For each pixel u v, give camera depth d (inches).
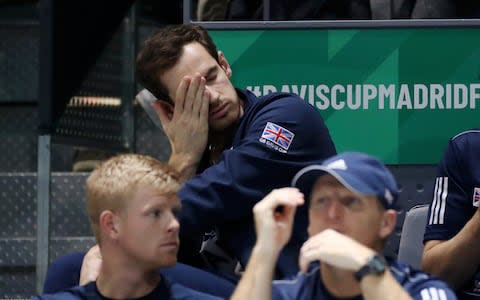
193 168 606.5
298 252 563.8
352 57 708.0
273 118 590.2
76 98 1020.5
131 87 1071.6
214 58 616.7
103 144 1050.1
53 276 592.4
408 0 740.7
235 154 582.9
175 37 608.1
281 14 751.1
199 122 605.0
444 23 705.0
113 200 507.2
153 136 1078.4
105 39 1057.5
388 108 706.8
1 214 1019.9
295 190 457.4
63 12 994.1
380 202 450.9
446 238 610.9
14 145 1114.1
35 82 1122.0
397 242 697.6
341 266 430.0
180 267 562.6
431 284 466.9
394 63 706.8
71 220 988.6
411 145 706.8
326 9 751.7
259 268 449.7
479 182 607.8
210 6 774.5
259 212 453.7
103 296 517.3
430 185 703.7
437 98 706.2
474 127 705.0
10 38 1126.4
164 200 508.7
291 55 709.3
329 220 451.5
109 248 512.4
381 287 425.1
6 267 1000.2
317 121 600.4
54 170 1012.5
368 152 708.0
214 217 580.7
